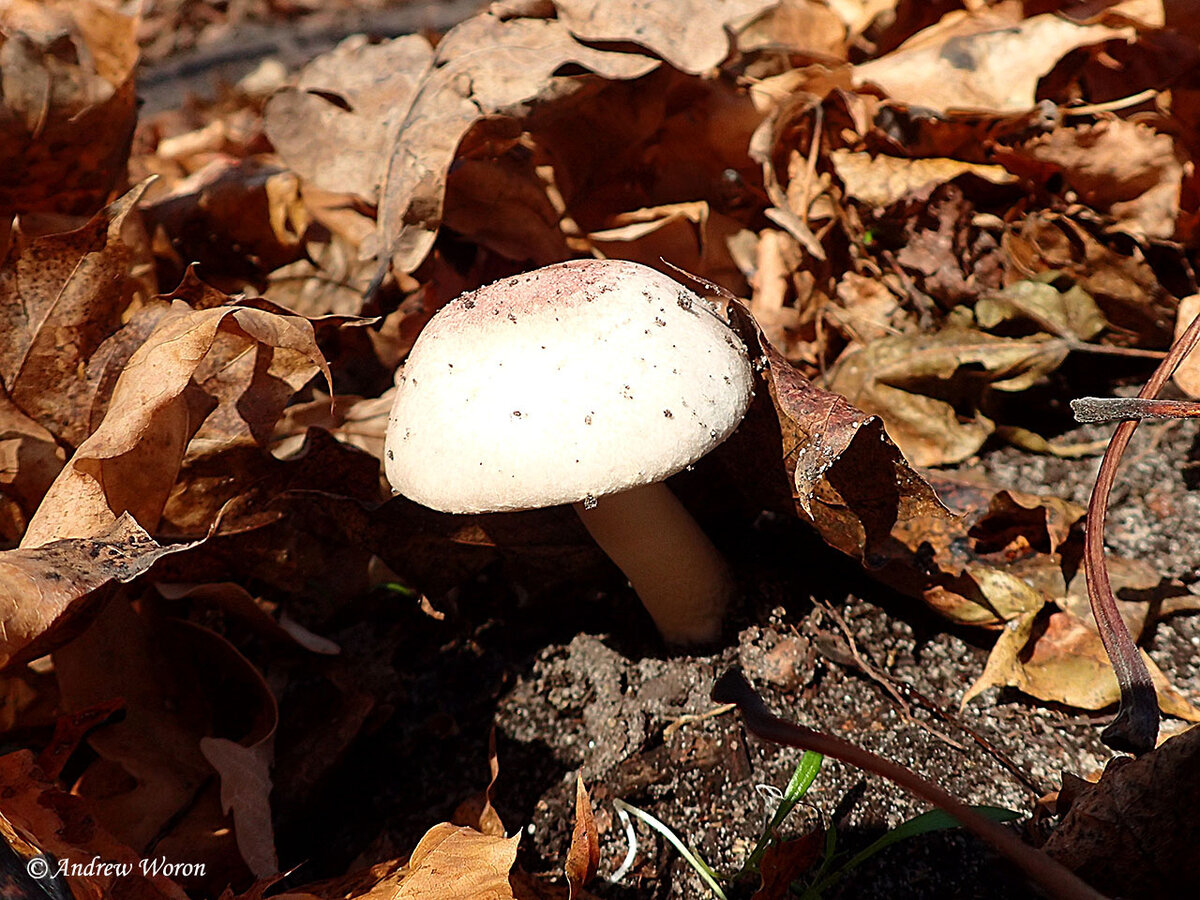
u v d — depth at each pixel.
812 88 0.38
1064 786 0.28
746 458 0.31
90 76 0.35
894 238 0.37
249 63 0.75
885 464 0.29
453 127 0.34
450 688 0.33
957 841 0.29
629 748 0.31
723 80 0.37
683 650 0.32
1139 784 0.26
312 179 0.36
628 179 0.37
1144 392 0.28
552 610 0.33
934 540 0.31
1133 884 0.26
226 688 0.32
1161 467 0.34
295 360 0.31
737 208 0.38
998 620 0.31
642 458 0.27
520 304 0.28
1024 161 0.37
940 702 0.31
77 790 0.30
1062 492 0.34
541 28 0.35
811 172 0.37
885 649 0.32
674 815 0.30
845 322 0.37
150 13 0.86
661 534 0.30
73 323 0.31
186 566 0.32
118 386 0.30
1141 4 0.36
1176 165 0.35
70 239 0.30
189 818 0.30
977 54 0.37
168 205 0.39
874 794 0.29
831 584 0.32
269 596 0.34
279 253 0.38
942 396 0.35
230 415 0.31
